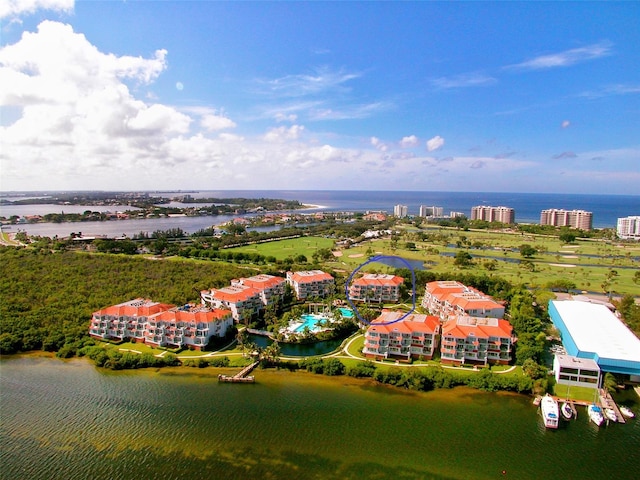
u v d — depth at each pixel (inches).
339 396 4584.2
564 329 5733.3
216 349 5802.2
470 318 5871.1
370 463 3511.3
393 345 5511.8
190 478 3341.5
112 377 5029.5
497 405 4394.7
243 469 3442.4
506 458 3575.3
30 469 3442.4
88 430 3959.2
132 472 3410.4
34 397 4554.6
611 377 4608.8
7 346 5693.9
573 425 4033.0
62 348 5689.0
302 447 3713.1
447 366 5255.9
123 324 6097.4
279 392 4675.2
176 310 6156.5
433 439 3826.3
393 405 4394.7
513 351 5580.7
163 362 5329.7
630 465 3494.1
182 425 4037.9
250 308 7126.0
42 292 7352.4
